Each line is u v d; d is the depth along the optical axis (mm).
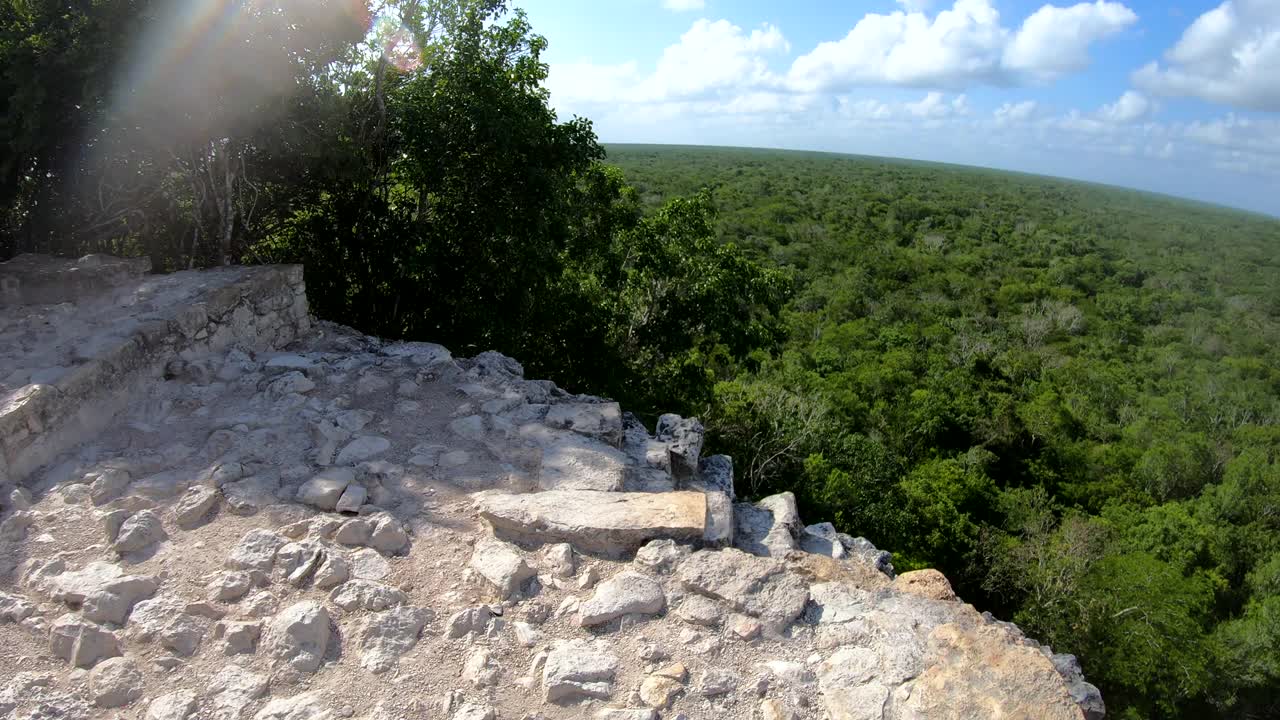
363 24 7648
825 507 14352
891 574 4461
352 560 3721
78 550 3715
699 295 11875
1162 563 16172
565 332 11281
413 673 3125
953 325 37094
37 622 3275
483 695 3029
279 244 9188
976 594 17062
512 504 4129
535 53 9273
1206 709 16000
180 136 7145
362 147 8586
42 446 4340
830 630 3473
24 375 4648
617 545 3963
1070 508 21312
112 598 3340
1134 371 34781
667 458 5023
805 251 49219
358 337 7098
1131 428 27500
